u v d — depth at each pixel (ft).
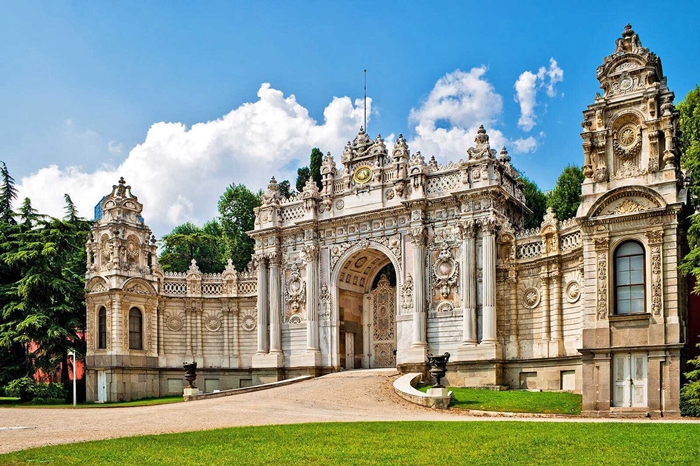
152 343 217.56
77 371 246.68
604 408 124.36
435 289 185.88
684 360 123.54
